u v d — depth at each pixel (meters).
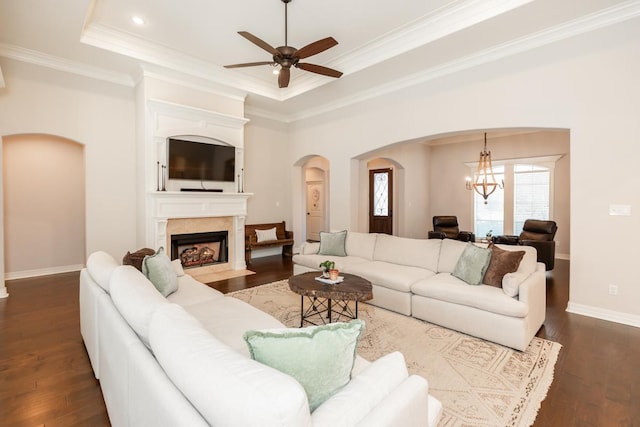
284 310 3.57
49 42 3.91
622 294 3.23
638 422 1.80
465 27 3.45
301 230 7.32
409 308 3.35
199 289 2.86
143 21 3.71
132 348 1.33
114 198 4.98
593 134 3.33
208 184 5.32
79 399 2.00
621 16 3.11
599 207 3.33
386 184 9.05
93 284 2.28
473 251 3.25
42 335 2.91
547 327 3.10
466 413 1.87
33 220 5.13
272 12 3.49
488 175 8.01
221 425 0.83
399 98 4.99
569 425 1.78
